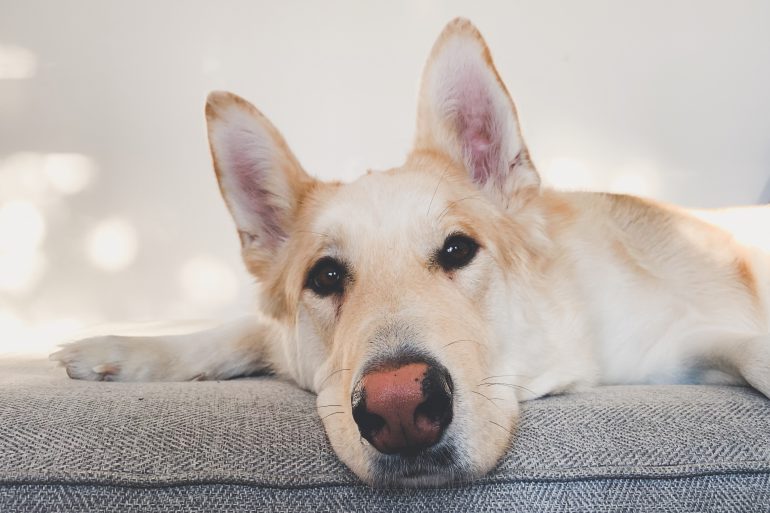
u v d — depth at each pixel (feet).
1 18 3.32
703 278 1.86
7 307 3.45
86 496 1.09
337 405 1.25
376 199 1.48
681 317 1.75
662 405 1.28
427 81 1.65
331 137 3.39
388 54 3.34
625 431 1.19
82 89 3.35
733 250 1.93
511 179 1.61
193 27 3.33
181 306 3.46
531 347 1.51
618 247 1.82
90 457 1.13
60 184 3.40
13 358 2.23
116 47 3.33
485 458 1.11
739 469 1.11
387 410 1.05
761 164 3.26
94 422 1.22
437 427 1.07
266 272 1.73
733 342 1.56
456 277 1.42
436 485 1.11
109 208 3.40
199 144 3.37
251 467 1.13
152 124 3.36
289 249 1.68
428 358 1.12
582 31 3.24
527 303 1.54
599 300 1.70
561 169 3.32
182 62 3.34
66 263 3.43
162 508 1.09
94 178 3.39
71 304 3.45
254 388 1.58
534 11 3.25
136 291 3.44
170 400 1.35
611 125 3.29
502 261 1.51
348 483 1.12
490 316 1.43
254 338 1.95
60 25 3.32
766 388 1.36
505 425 1.20
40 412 1.26
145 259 3.43
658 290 1.77
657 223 1.95
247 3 3.33
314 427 1.26
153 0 3.31
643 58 3.24
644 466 1.11
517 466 1.12
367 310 1.28
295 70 3.36
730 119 3.24
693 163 3.28
